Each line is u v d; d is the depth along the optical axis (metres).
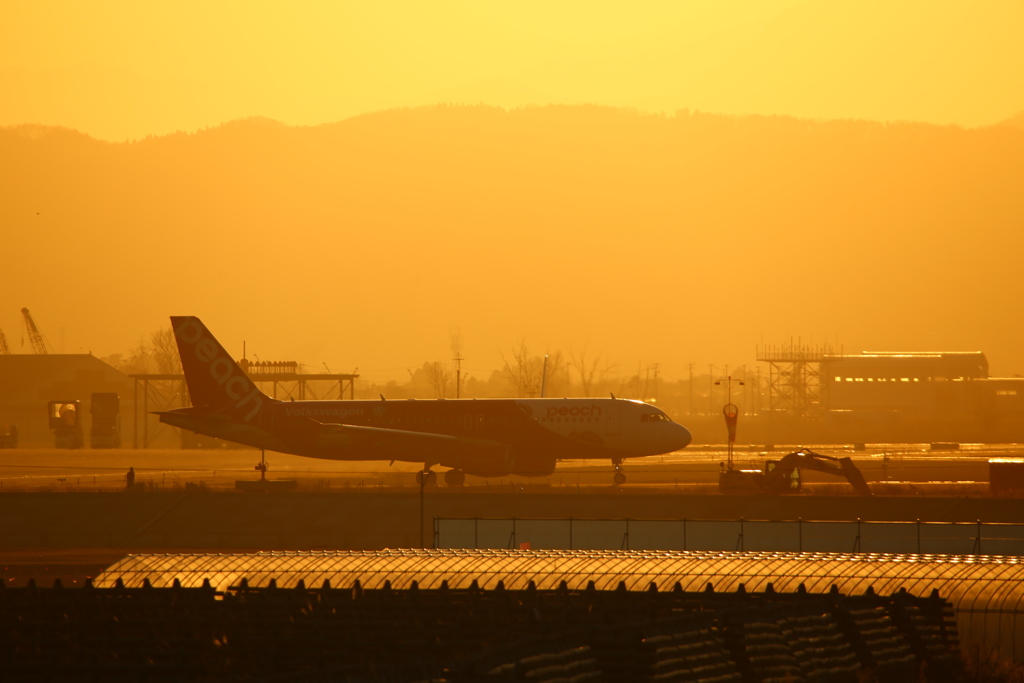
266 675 117.31
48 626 136.00
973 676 136.25
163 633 134.50
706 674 116.62
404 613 141.75
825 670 127.25
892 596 146.62
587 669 110.00
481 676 100.88
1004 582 149.62
